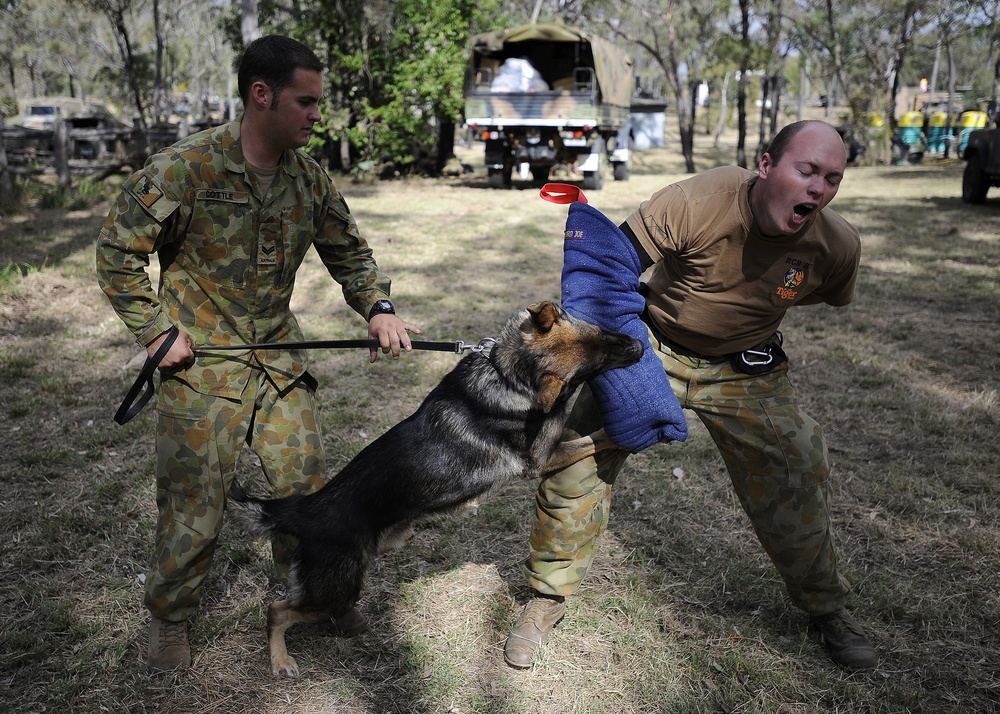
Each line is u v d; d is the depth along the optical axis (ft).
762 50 90.58
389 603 10.89
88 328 23.09
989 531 12.62
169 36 143.23
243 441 9.00
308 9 62.75
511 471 9.34
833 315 25.18
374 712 8.89
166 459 8.69
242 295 8.55
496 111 58.49
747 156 119.75
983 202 49.08
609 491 9.60
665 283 9.10
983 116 93.71
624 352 8.56
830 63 98.27
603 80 59.11
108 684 9.24
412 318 24.12
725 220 8.20
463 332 22.71
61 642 9.95
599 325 8.67
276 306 8.93
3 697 9.00
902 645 10.00
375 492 9.05
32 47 156.25
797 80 161.48
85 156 63.21
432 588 11.27
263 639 10.08
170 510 8.86
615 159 68.85
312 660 9.71
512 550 12.31
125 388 18.65
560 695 9.21
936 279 29.37
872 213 45.68
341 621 10.03
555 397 8.61
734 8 100.27
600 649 10.00
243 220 8.21
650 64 209.05
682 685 9.32
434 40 62.03
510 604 10.89
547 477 9.52
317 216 9.02
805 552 9.35
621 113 66.95
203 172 7.96
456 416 9.30
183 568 8.88
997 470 14.67
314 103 7.93
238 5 78.69
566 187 9.09
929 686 9.34
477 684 9.38
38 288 26.16
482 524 13.04
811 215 7.83
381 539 9.33
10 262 28.78
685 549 12.34
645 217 8.61
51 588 11.03
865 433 16.56
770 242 8.20
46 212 43.32
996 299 26.27
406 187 61.41
